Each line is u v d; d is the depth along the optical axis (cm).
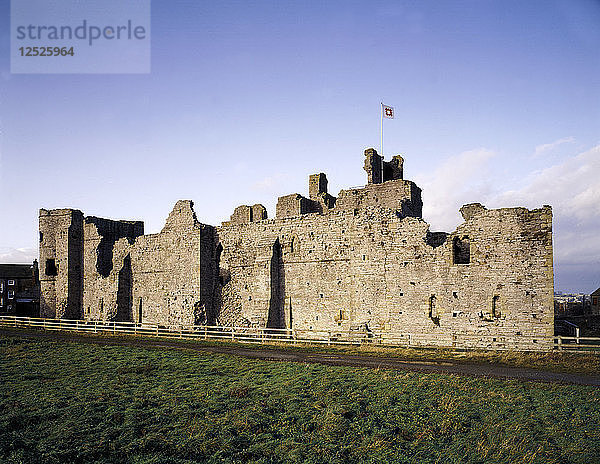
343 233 3519
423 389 1861
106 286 4688
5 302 6631
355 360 2505
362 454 1316
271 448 1351
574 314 5166
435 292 3070
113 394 1870
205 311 3966
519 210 2872
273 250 3759
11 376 2233
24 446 1352
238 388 1933
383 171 4400
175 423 1542
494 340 2855
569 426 1459
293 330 3209
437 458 1287
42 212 5156
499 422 1506
